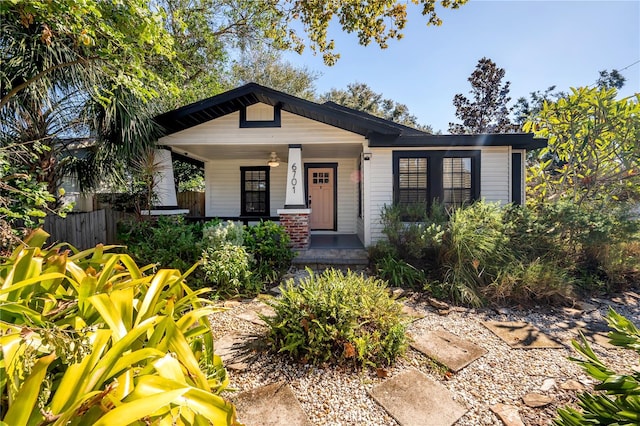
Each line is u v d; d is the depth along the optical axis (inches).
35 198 141.4
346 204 398.0
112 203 279.3
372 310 119.9
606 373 62.5
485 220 205.2
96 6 141.3
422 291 186.5
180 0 372.5
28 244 75.8
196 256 190.9
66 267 64.7
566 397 89.1
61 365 48.4
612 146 266.4
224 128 281.1
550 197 310.5
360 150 332.2
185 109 250.5
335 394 90.2
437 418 80.6
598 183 275.0
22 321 50.7
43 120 182.9
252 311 153.7
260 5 350.6
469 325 141.6
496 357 112.5
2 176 130.7
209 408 42.0
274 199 402.6
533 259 195.2
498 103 600.1
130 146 230.1
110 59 164.1
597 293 187.2
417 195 283.4
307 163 399.9
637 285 198.5
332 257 249.3
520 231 205.3
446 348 118.5
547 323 144.3
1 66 147.9
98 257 77.2
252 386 93.4
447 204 278.7
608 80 600.1
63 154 214.7
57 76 166.1
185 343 52.3
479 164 276.7
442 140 269.7
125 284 67.2
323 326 108.6
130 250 202.8
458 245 190.5
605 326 141.3
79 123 198.1
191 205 439.2
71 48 161.9
